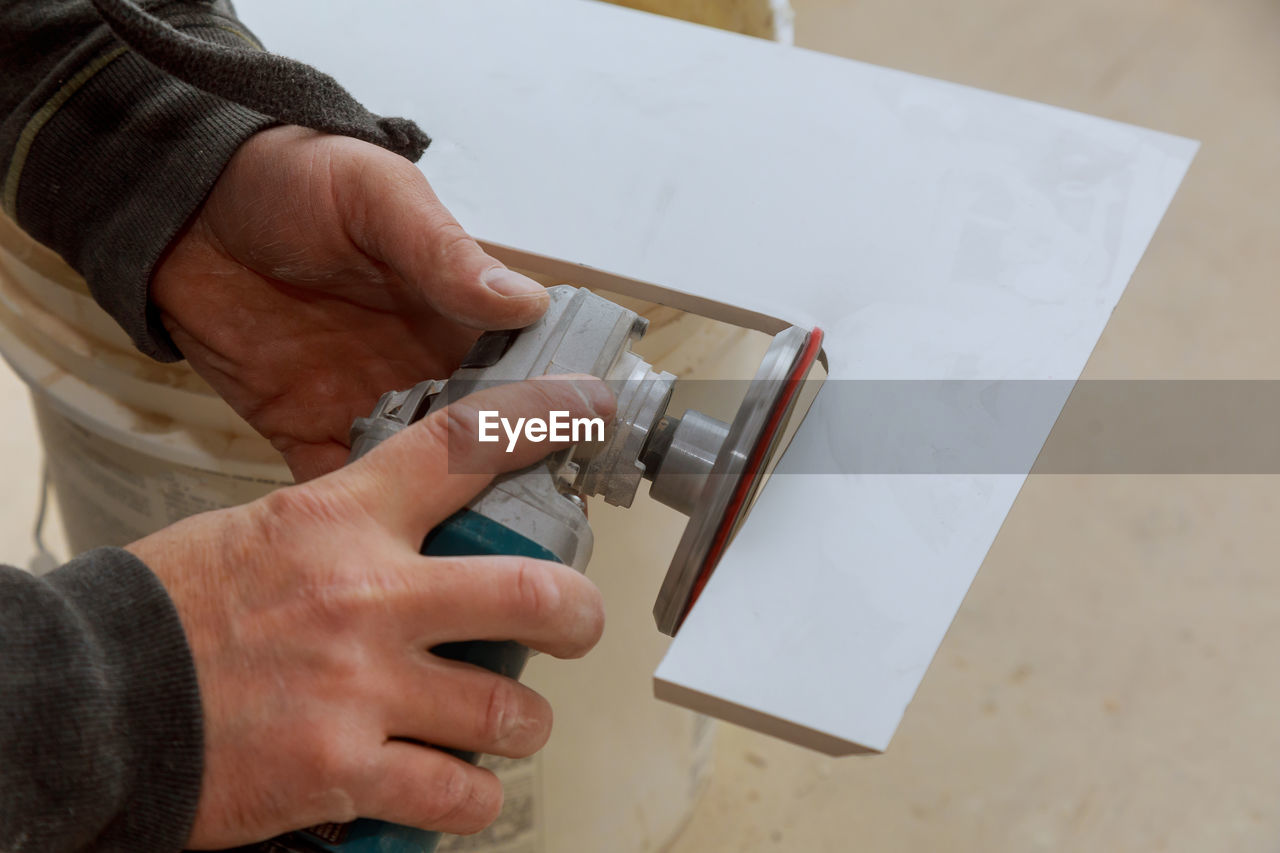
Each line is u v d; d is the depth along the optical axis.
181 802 0.46
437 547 0.51
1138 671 1.34
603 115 0.68
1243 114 1.93
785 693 0.45
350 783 0.47
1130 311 1.69
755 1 0.88
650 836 1.12
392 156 0.60
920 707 1.31
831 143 0.66
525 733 0.52
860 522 0.51
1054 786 1.25
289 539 0.48
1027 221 0.63
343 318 0.72
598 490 0.55
